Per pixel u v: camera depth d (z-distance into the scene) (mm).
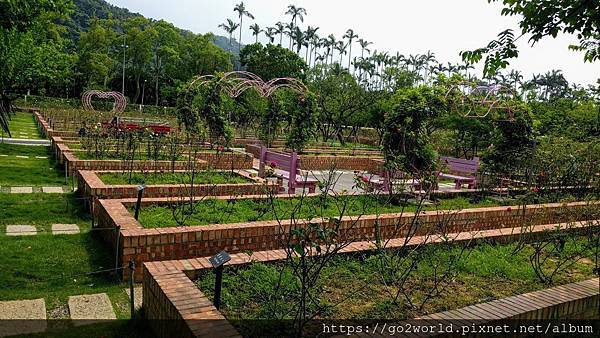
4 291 4621
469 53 4008
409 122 9453
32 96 37750
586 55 4410
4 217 7172
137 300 4691
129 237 5051
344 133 33688
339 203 7980
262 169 11484
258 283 4074
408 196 9070
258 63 40281
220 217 6582
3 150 13867
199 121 16016
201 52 44250
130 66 48250
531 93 19281
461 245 5707
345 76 28500
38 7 7512
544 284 4617
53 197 8727
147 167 10445
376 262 4688
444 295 4184
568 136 15625
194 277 4215
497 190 11086
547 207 8484
